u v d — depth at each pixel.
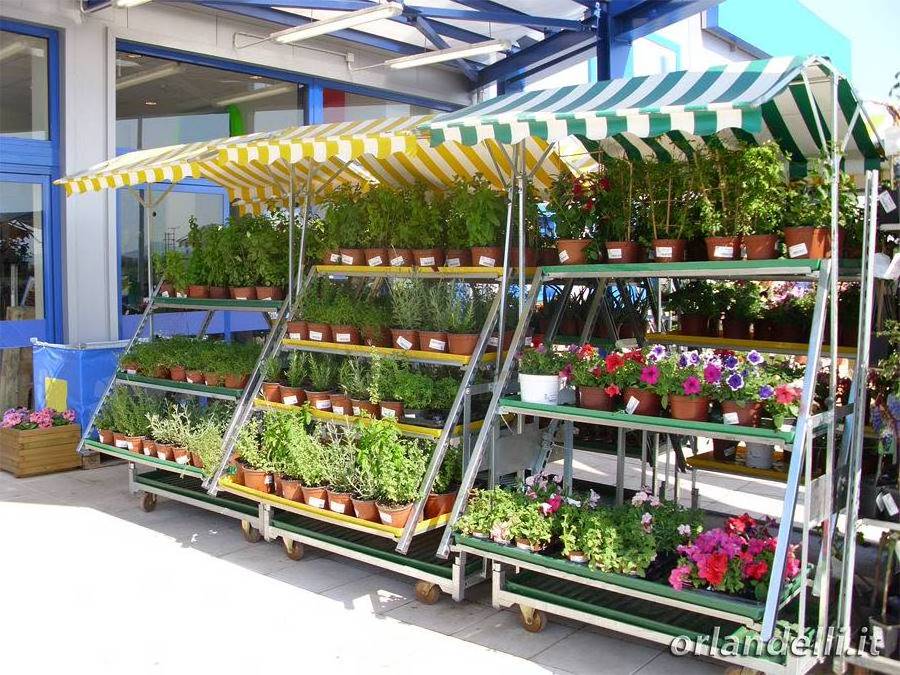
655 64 11.73
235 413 5.40
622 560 3.58
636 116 3.35
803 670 3.25
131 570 4.82
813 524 3.38
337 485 4.68
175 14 8.59
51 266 7.93
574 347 4.41
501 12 8.41
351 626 4.09
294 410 5.11
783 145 4.46
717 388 3.55
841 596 3.39
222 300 6.04
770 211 3.74
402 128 4.35
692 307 5.16
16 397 7.86
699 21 12.51
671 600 3.43
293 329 5.30
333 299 5.43
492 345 4.77
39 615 4.20
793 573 3.42
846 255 3.95
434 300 4.60
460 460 4.52
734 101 3.12
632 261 4.08
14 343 7.70
